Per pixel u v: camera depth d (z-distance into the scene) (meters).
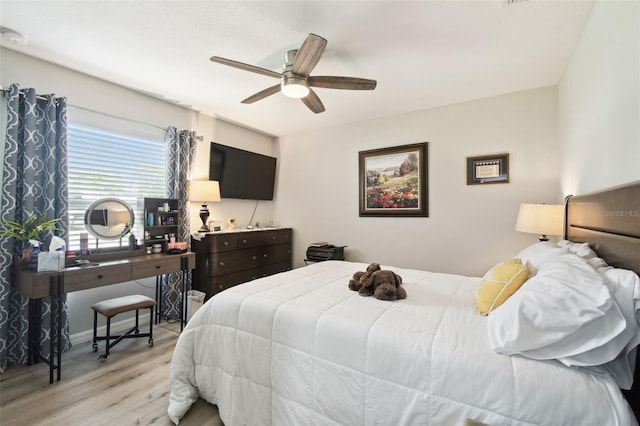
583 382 0.94
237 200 4.23
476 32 2.00
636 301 0.96
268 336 1.53
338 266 2.70
